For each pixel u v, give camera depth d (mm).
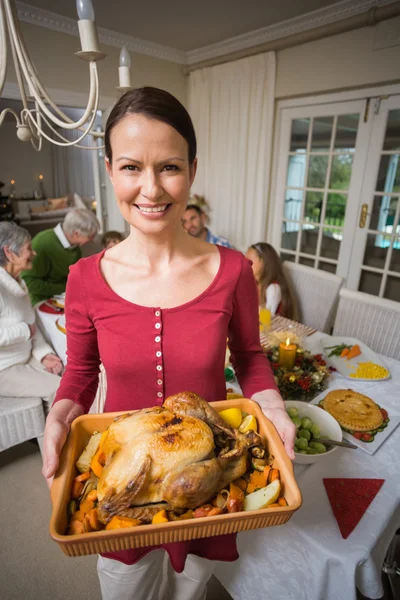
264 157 3602
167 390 701
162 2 2645
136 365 679
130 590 805
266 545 780
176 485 512
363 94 2908
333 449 914
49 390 1754
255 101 3496
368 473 896
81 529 506
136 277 682
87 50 813
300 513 787
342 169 3248
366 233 3213
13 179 8008
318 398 1195
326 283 2143
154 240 646
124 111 535
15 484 1775
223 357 723
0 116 1112
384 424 1047
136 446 541
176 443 542
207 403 635
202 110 3988
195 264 702
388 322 1704
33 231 6496
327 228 3496
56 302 2084
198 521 484
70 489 579
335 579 723
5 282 1660
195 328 671
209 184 4215
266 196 3756
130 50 3502
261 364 826
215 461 553
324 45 2945
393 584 1161
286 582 779
